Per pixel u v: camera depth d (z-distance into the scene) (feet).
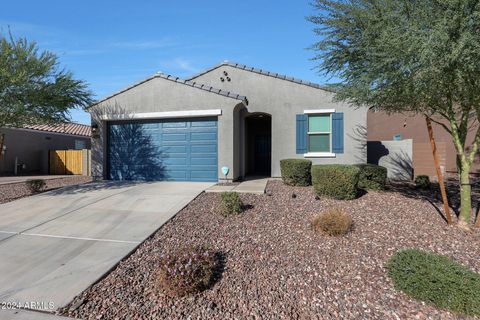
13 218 21.67
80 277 13.16
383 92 20.11
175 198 26.02
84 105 36.52
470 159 19.07
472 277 10.85
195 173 36.32
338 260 14.38
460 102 19.60
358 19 19.79
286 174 31.73
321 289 12.12
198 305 11.25
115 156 38.86
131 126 38.32
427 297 10.86
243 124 39.68
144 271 13.78
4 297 11.71
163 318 10.57
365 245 15.87
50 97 31.60
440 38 14.85
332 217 17.78
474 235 17.26
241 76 39.81
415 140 59.77
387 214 20.90
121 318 10.58
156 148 37.52
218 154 35.12
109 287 12.48
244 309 11.00
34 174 62.03
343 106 36.78
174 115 35.96
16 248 16.34
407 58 16.69
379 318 10.30
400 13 17.61
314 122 38.01
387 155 41.55
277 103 38.58
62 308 11.06
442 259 12.07
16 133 64.39
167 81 36.42
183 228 18.99
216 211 21.93
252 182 34.47
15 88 28.84
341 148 36.83
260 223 19.26
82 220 20.93
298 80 37.78
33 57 29.48
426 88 17.51
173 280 11.78
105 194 28.45
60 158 63.77
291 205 23.02
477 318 10.13
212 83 40.73
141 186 32.55
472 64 14.90
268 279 12.90
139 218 21.01
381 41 17.38
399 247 15.57
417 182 31.71
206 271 12.46
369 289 12.00
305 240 16.63
